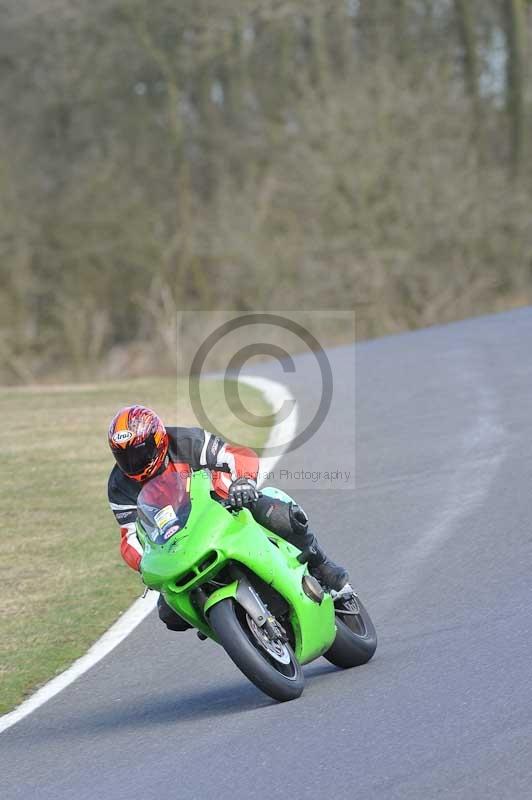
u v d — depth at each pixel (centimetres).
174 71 13400
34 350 12962
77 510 4203
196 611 2114
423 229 12394
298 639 2125
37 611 3080
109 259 13225
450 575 2838
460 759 1670
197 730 1997
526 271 12912
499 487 3688
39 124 13525
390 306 12400
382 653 2331
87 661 2608
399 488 3869
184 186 13512
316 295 12350
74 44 13238
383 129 12494
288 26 13975
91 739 2067
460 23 14012
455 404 5388
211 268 13100
